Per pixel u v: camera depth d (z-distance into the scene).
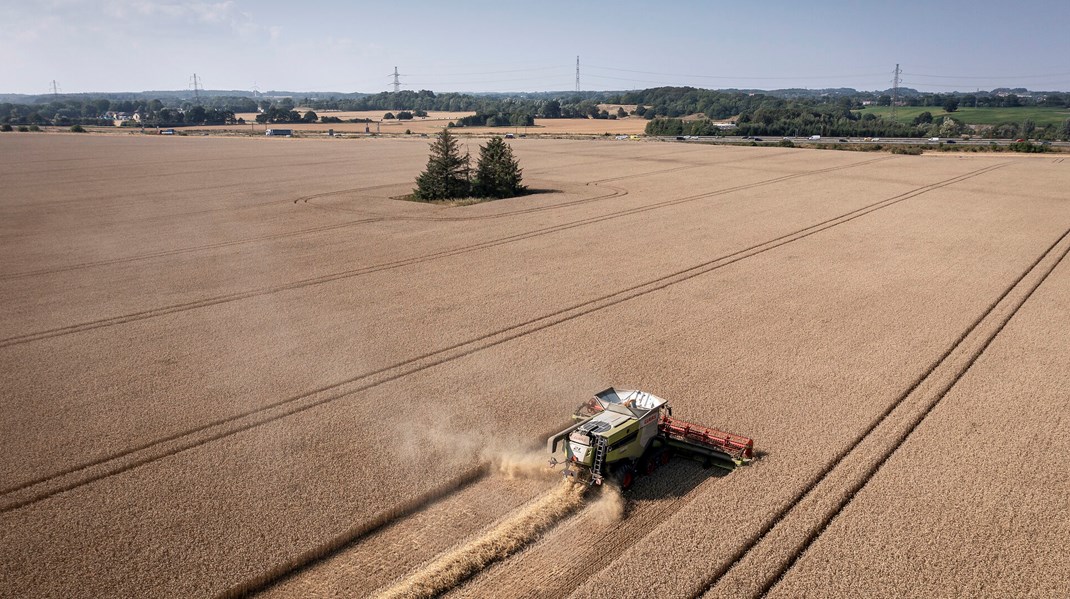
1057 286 36.59
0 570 14.69
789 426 21.17
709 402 22.77
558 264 41.66
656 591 14.11
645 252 44.56
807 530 16.12
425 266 41.53
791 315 31.84
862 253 43.91
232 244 48.31
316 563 15.18
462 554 15.12
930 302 33.75
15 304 34.25
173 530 16.06
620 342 28.47
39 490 17.72
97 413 22.11
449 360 26.70
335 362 26.50
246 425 21.30
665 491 17.98
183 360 26.73
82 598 13.86
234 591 14.08
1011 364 26.23
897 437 20.53
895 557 15.23
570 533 16.17
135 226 55.12
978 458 19.39
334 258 43.84
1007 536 15.94
